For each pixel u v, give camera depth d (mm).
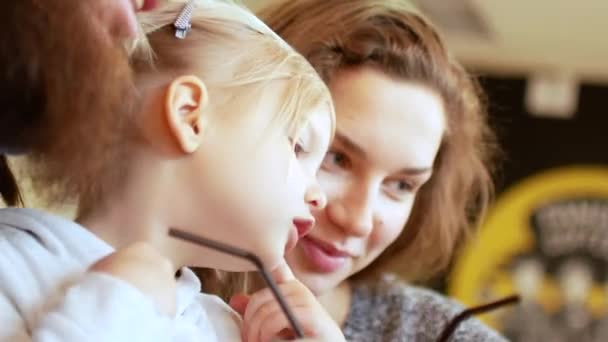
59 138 761
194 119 874
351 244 1261
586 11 2697
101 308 736
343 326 1446
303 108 933
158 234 884
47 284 808
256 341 946
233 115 894
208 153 878
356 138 1223
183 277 945
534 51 3117
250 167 889
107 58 776
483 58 3213
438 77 1294
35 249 825
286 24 1304
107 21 792
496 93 3207
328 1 1311
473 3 2756
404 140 1239
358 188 1245
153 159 873
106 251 854
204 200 882
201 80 892
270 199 898
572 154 3133
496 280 2990
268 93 918
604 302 2988
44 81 749
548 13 2756
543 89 3160
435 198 1468
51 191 833
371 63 1246
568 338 2979
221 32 949
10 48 743
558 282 3012
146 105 872
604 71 3119
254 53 938
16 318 784
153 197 877
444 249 1516
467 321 1449
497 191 3119
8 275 799
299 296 956
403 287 1507
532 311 2984
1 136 778
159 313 779
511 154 3158
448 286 2953
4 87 748
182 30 930
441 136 1329
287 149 916
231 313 994
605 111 3121
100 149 783
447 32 3061
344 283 1479
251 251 905
